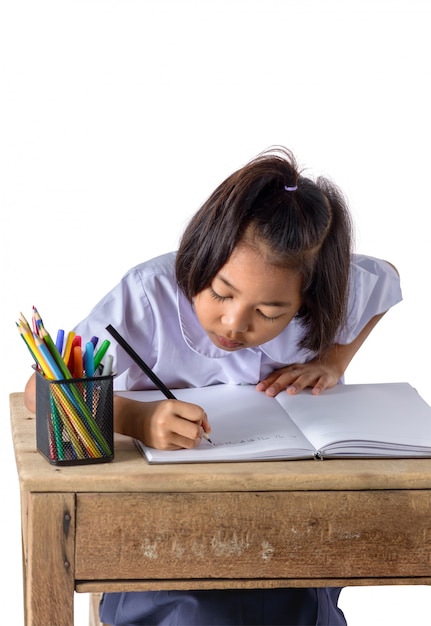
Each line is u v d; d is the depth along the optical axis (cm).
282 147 221
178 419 204
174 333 236
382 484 202
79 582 199
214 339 220
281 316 213
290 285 210
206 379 241
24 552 221
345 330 249
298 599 225
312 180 223
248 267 206
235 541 200
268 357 242
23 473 197
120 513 197
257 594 223
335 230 222
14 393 239
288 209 208
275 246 205
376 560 204
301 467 203
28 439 213
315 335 231
